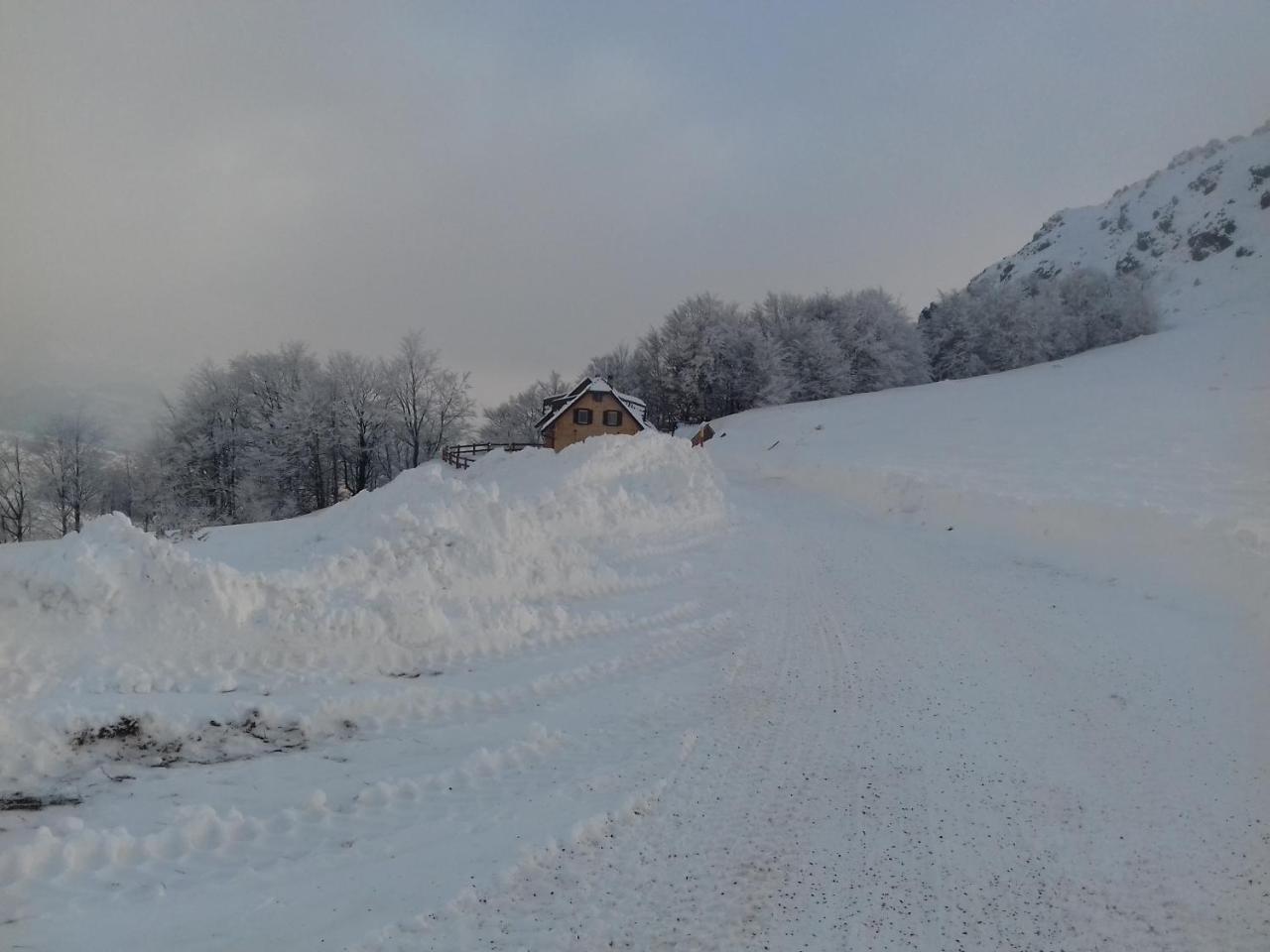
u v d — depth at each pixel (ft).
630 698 23.98
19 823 14.38
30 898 12.55
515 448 154.51
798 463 113.39
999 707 23.47
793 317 225.35
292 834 15.29
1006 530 52.19
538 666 25.70
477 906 13.43
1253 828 16.29
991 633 31.01
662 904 13.85
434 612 25.96
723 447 155.74
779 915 13.66
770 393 200.23
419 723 20.83
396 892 13.62
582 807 17.08
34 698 17.67
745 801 17.81
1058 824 16.79
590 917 13.37
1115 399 130.52
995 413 137.18
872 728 22.09
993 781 18.80
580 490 50.31
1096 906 13.91
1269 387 121.80
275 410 176.96
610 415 147.54
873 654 28.86
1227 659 26.43
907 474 75.87
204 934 12.19
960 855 15.67
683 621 32.53
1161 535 40.40
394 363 185.88
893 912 13.80
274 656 22.08
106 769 16.62
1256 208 346.13
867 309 223.51
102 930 12.03
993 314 229.25
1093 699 23.80
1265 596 30.91
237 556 32.68
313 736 19.35
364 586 26.32
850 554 49.16
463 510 34.09
